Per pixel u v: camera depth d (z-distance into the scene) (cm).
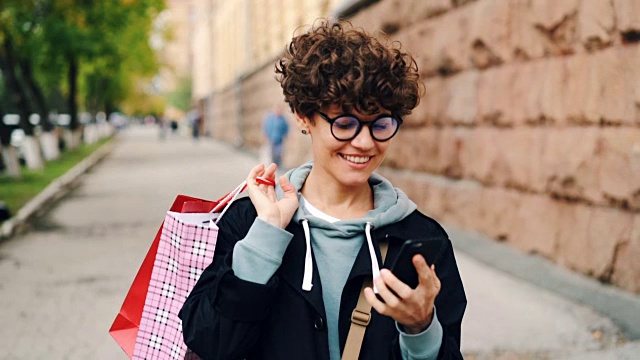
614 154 491
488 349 415
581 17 528
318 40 150
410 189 909
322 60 145
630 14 468
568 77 552
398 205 154
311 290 145
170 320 157
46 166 2008
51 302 556
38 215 1078
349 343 144
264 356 148
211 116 5462
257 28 2820
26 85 2284
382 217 150
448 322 152
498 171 673
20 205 1116
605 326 450
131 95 6488
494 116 680
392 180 981
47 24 1972
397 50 151
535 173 600
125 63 3403
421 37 861
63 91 3750
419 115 879
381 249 151
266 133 1606
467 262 661
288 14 2039
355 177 151
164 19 3638
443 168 811
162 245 159
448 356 144
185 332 147
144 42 3422
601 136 508
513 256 624
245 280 140
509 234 650
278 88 2153
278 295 148
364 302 146
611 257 490
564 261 554
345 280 149
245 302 140
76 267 688
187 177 1756
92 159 2383
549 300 514
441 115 814
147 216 1054
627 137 478
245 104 3189
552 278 550
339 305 147
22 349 445
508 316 477
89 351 442
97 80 4144
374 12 1039
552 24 567
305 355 144
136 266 691
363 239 151
